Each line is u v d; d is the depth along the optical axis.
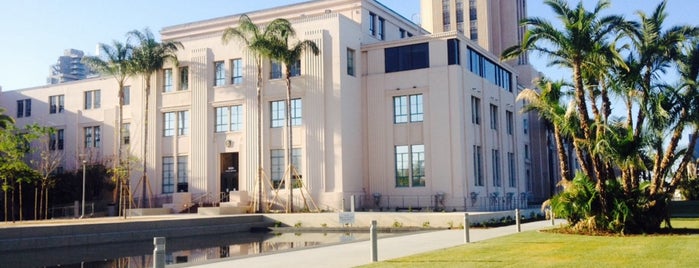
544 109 24.28
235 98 46.09
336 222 33.84
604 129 21.61
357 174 44.22
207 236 31.11
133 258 20.64
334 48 43.22
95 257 21.17
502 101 52.56
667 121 21.64
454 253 15.73
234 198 43.44
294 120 44.22
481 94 47.75
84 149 54.44
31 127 37.31
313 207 42.06
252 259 16.14
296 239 27.77
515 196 53.41
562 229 22.61
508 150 53.72
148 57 46.34
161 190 48.38
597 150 20.84
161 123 49.12
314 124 43.03
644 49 22.05
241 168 45.28
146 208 45.50
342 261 15.19
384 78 45.38
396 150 44.75
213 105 47.00
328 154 42.56
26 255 22.25
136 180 48.75
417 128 44.12
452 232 25.05
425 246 18.66
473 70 47.34
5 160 35.75
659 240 18.14
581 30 20.70
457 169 42.41
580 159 22.72
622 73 22.16
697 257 13.75
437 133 43.28
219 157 46.53
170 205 45.31
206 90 47.16
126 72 46.50
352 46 45.09
